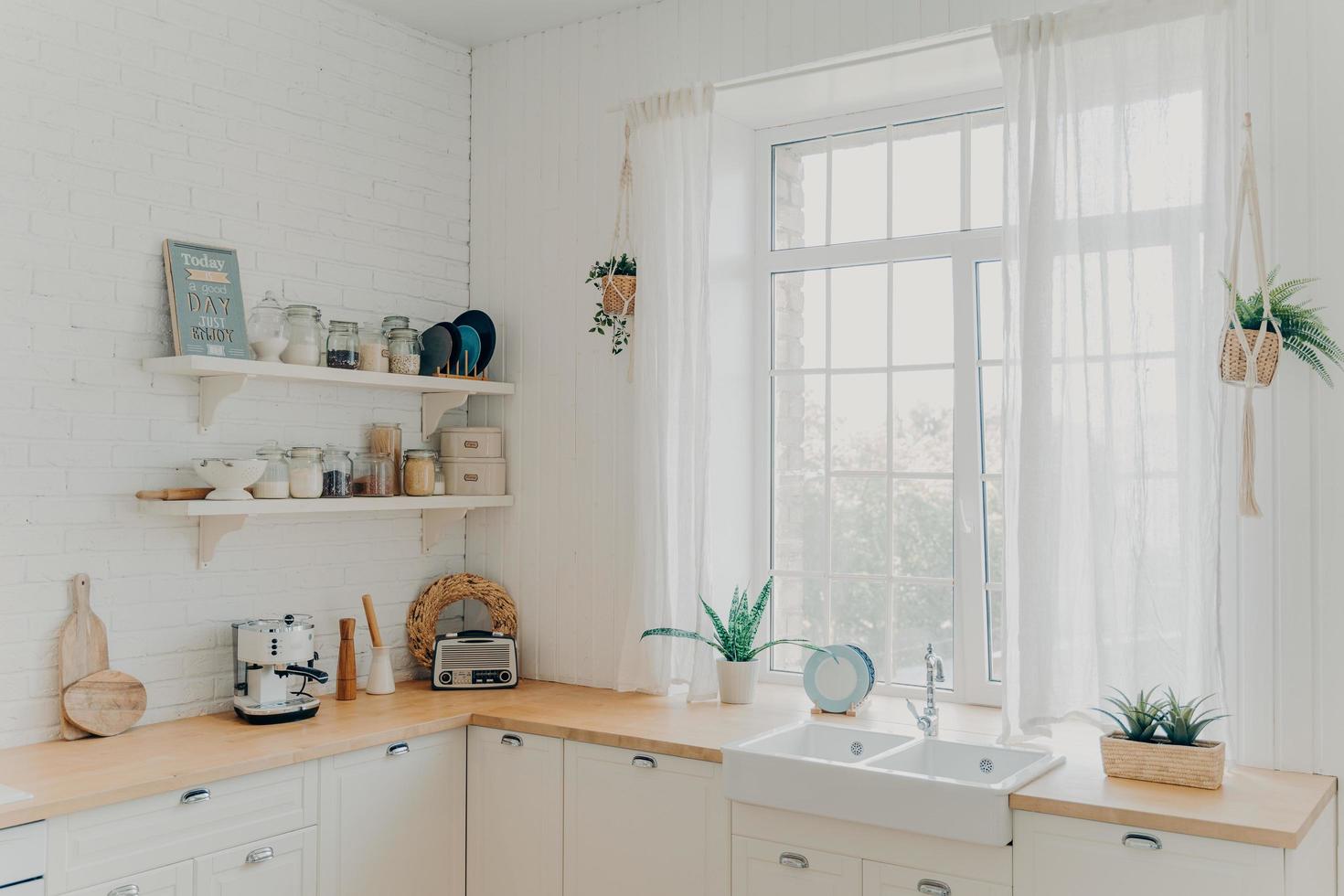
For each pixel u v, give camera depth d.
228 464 3.19
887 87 3.62
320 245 3.76
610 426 3.91
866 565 3.82
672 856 3.05
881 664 3.77
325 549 3.76
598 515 3.92
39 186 3.04
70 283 3.10
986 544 3.58
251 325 3.39
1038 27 3.01
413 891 3.33
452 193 4.24
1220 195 2.78
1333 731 2.67
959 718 3.35
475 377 4.08
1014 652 3.02
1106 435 2.89
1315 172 2.72
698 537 3.60
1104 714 2.86
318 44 3.76
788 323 4.01
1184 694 2.82
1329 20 2.71
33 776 2.69
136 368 3.25
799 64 3.50
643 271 3.72
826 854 2.77
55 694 3.06
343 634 3.66
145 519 3.26
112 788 2.59
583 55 4.01
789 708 3.52
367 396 3.91
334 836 3.10
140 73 3.26
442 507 3.91
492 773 3.44
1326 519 2.69
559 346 4.04
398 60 4.04
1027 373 2.96
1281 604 2.73
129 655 3.22
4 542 2.96
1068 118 2.98
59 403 3.07
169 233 3.33
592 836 3.21
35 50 3.03
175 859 2.73
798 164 4.01
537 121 4.13
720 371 3.87
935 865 2.61
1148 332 2.85
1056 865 2.47
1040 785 2.58
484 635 3.91
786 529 3.99
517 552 4.12
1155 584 2.83
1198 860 2.31
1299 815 2.34
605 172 3.94
